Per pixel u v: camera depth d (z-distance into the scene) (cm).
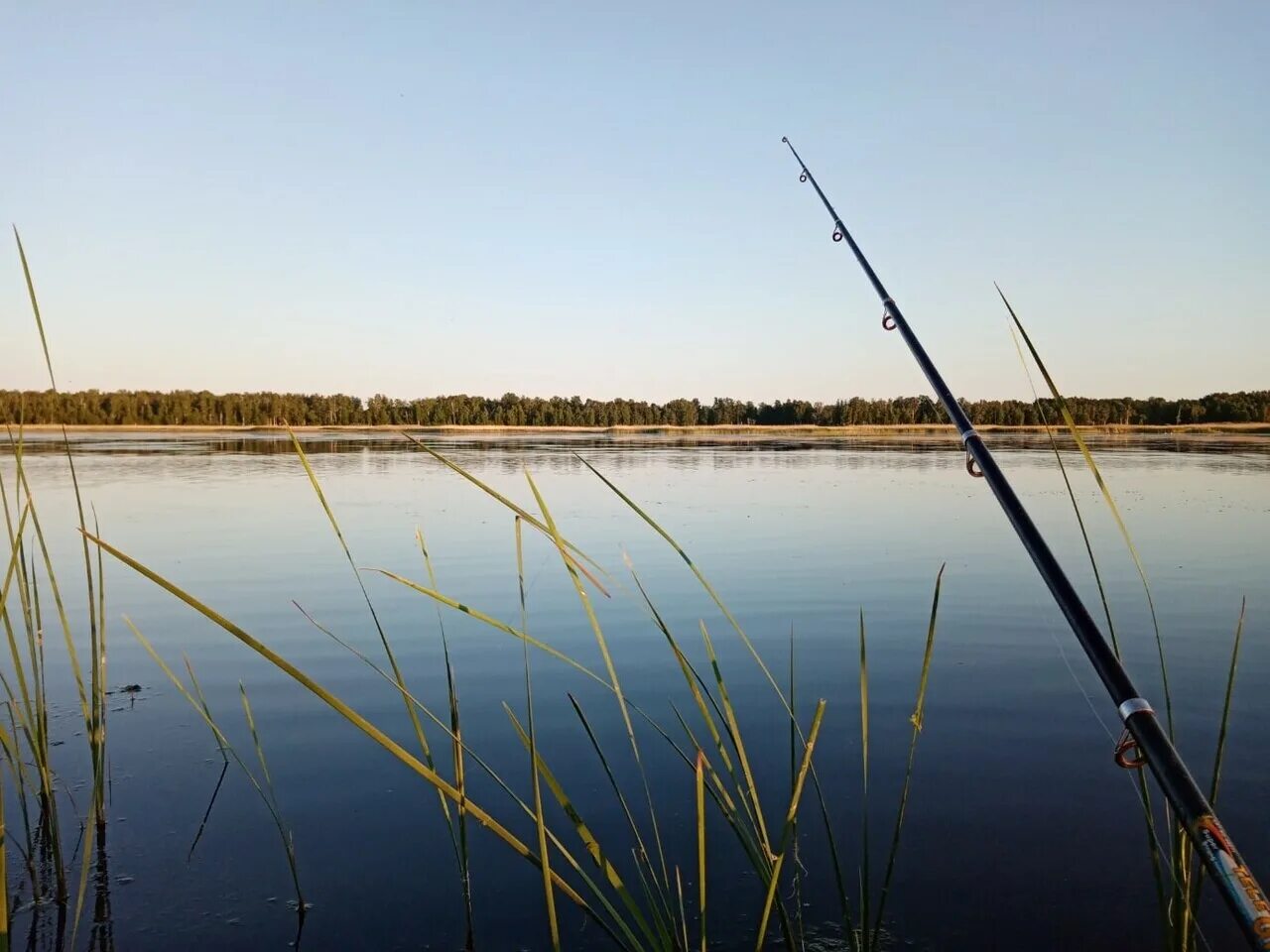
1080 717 444
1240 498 1419
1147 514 1234
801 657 555
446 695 484
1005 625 634
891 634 611
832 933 263
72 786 365
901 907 274
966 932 261
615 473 2028
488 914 273
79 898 252
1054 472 1950
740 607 693
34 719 315
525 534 1077
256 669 531
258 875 295
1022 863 301
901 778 370
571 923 270
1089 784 363
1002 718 443
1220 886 112
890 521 1199
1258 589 746
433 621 653
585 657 558
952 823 330
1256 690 482
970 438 200
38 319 277
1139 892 282
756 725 436
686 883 293
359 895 284
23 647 589
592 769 381
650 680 509
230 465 2253
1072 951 250
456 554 933
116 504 1362
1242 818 327
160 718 446
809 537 1045
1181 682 500
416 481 1798
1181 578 795
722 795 218
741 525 1159
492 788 364
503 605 706
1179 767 122
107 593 748
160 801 351
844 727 432
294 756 397
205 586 775
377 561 892
